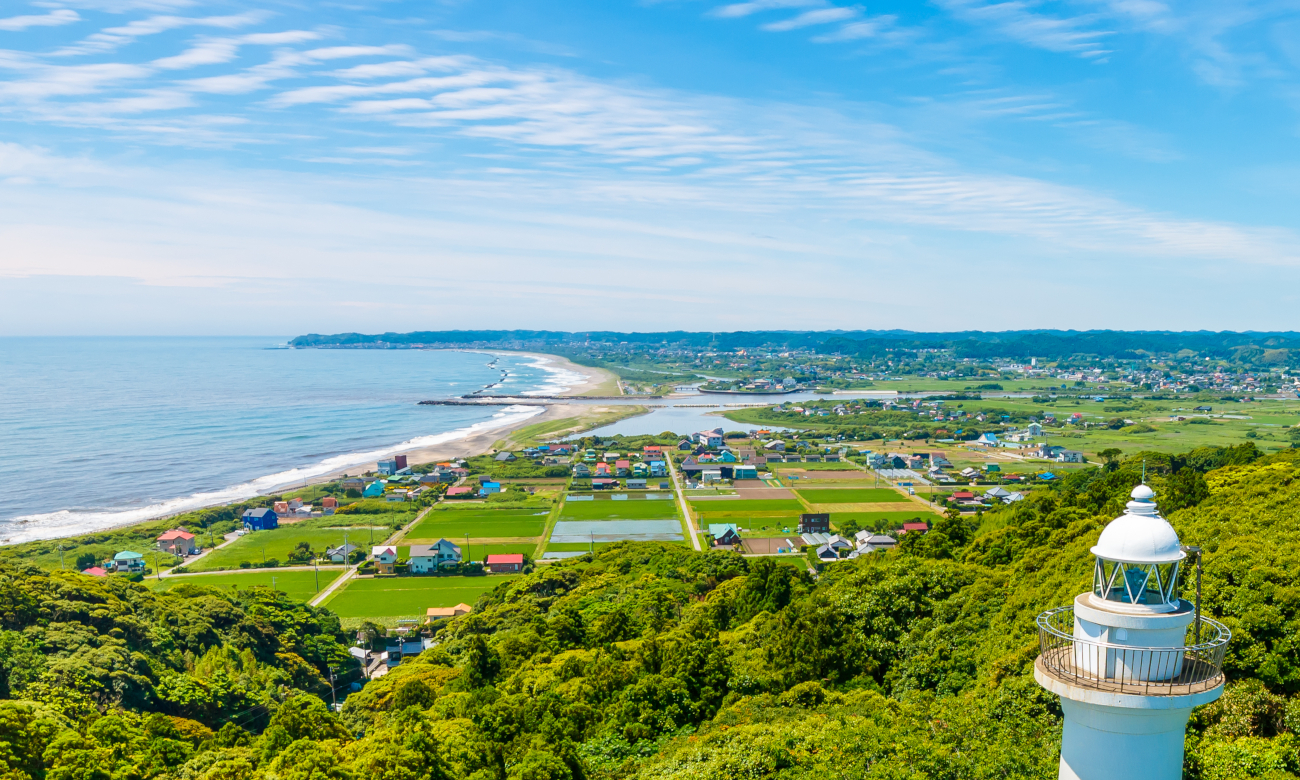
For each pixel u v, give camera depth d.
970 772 30.75
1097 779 14.62
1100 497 97.31
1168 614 13.93
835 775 33.56
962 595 58.75
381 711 68.44
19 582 77.62
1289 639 34.50
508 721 51.84
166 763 50.69
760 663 57.31
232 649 82.12
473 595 119.88
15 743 47.66
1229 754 28.59
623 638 76.81
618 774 45.47
